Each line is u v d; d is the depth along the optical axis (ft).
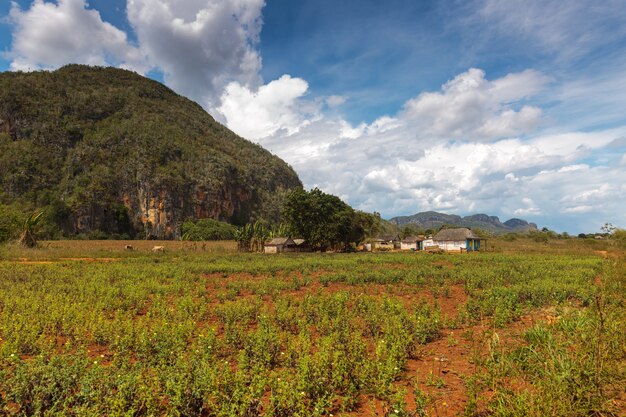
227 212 534.37
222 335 35.17
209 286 71.92
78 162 463.83
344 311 41.32
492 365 21.61
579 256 133.69
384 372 22.63
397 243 303.48
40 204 407.23
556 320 32.14
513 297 46.39
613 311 30.22
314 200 222.48
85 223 417.69
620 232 87.20
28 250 155.43
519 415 15.99
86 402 18.39
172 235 458.91
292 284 67.72
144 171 466.70
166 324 33.60
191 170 513.86
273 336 28.94
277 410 18.90
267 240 254.27
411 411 18.74
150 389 19.02
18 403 18.94
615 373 19.34
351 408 20.47
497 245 238.89
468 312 42.50
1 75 539.70
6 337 30.50
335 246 236.02
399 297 56.75
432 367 26.22
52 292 55.62
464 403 20.02
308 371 21.39
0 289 58.03
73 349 30.35
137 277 76.74
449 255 153.17
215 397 19.45
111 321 36.91
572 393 17.81
